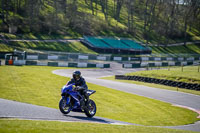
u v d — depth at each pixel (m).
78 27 124.75
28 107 16.20
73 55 78.31
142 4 178.62
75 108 14.25
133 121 19.94
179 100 32.50
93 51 101.38
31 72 40.88
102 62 82.44
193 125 20.78
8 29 102.44
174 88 43.25
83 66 73.50
